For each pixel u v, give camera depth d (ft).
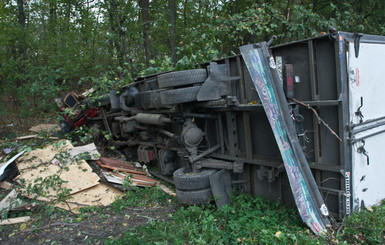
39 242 13.01
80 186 16.85
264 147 14.37
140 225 13.73
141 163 22.79
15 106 38.86
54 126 30.07
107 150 25.57
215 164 15.06
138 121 20.13
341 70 11.55
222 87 14.98
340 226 12.01
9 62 34.01
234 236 11.71
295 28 27.71
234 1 40.57
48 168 17.87
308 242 10.84
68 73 35.65
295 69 13.12
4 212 15.05
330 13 41.60
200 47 25.52
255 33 29.86
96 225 14.14
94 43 39.78
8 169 18.85
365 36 12.77
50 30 41.78
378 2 39.14
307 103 12.50
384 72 14.06
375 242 11.16
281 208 13.69
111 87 25.29
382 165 14.23
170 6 39.27
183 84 14.06
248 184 15.67
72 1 41.37
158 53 46.26
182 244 11.46
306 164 12.26
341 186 12.21
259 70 12.34
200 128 17.06
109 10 38.34
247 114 14.78
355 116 12.33
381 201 14.21
